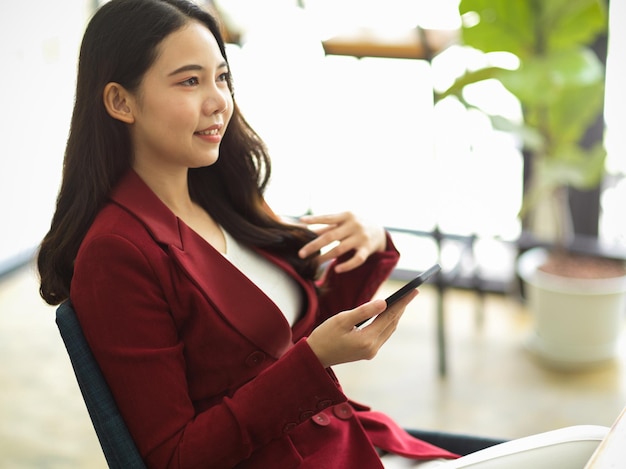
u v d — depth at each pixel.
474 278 3.12
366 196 3.53
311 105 3.52
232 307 1.18
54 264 1.18
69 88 3.95
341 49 2.90
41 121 3.78
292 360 1.10
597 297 2.73
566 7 2.49
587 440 1.15
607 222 3.17
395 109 3.39
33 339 3.14
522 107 3.07
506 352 2.97
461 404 2.64
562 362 2.84
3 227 3.61
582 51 2.54
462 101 2.64
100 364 1.09
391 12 3.29
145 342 1.09
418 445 1.36
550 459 1.15
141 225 1.14
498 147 3.22
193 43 1.13
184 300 1.14
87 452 2.44
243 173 1.37
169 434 1.08
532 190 2.78
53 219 1.19
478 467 1.15
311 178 3.60
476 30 2.59
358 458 1.25
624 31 2.89
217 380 1.18
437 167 3.07
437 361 2.92
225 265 1.20
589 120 2.68
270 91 3.57
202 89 1.15
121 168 1.18
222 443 1.08
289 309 1.34
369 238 1.44
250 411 1.08
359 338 1.09
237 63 3.57
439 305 2.77
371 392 2.74
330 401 1.11
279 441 1.19
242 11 3.40
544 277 2.86
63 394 2.76
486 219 3.33
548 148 2.72
